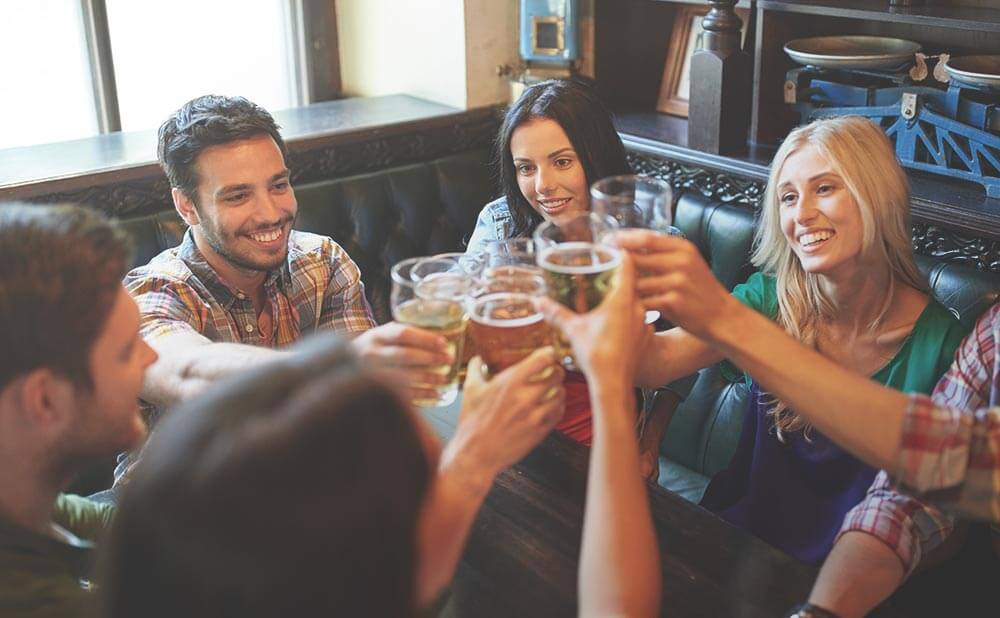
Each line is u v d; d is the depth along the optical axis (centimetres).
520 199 227
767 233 181
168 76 318
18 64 290
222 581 65
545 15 306
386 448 67
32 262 97
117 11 303
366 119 299
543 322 114
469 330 124
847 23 279
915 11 236
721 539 146
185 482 64
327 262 213
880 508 151
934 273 214
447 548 96
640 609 92
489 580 136
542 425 101
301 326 210
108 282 102
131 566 67
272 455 64
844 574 140
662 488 160
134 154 265
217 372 147
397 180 293
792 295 180
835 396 108
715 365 238
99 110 304
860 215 164
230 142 184
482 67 314
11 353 97
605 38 323
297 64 343
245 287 200
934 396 162
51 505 109
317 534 64
